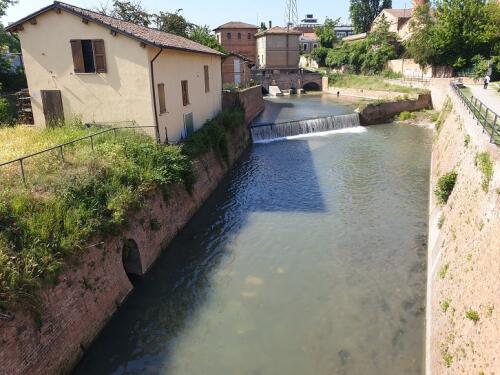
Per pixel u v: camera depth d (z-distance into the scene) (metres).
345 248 17.33
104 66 19.48
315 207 21.70
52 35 19.53
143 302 13.84
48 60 19.98
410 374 10.77
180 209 18.92
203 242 17.81
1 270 9.19
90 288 11.87
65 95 20.33
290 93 72.56
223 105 36.09
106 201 13.51
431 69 57.75
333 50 86.50
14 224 10.57
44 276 10.07
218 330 12.57
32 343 9.31
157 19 51.84
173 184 18.53
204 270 15.74
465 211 12.62
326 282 14.94
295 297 14.09
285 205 21.98
